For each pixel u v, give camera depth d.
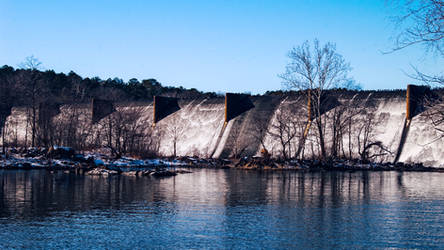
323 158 76.50
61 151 69.38
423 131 82.88
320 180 48.53
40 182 41.81
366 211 26.06
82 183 41.34
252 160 77.12
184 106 123.31
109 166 62.47
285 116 92.56
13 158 68.00
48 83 174.25
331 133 91.44
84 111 123.62
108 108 125.69
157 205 27.86
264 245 18.17
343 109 87.75
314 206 27.91
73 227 21.22
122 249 17.50
